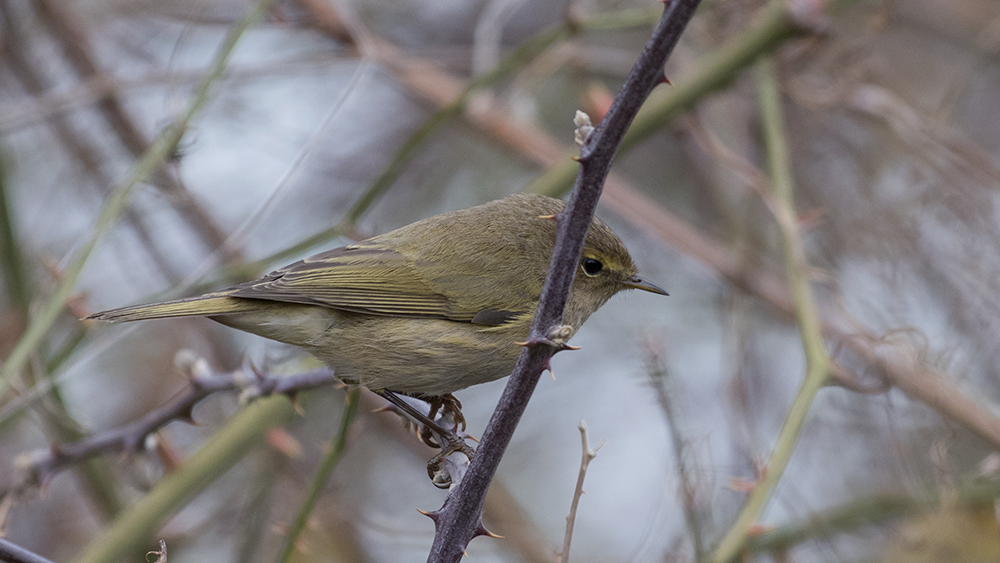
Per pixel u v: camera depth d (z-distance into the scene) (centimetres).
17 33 1265
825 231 1215
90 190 1303
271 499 1117
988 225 1106
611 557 1170
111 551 862
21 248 1187
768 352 1323
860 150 1280
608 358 1390
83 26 1267
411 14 1516
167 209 1236
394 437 1245
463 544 560
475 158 1475
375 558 1208
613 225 1441
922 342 989
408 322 836
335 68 1320
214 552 1216
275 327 833
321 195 1416
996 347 1065
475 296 848
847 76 1186
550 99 1502
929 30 1396
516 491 1318
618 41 1494
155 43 1355
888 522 973
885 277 1101
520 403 536
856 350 1024
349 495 1212
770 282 1237
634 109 482
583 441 607
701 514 793
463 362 846
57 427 988
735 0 1148
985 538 870
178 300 820
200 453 910
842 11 1358
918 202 1136
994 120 1379
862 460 1090
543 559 1147
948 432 936
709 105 1363
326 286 832
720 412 1194
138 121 1314
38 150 1356
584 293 906
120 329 978
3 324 1074
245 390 806
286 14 1212
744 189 1299
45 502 1249
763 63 1127
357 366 838
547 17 1541
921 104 1345
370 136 1453
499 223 893
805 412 836
